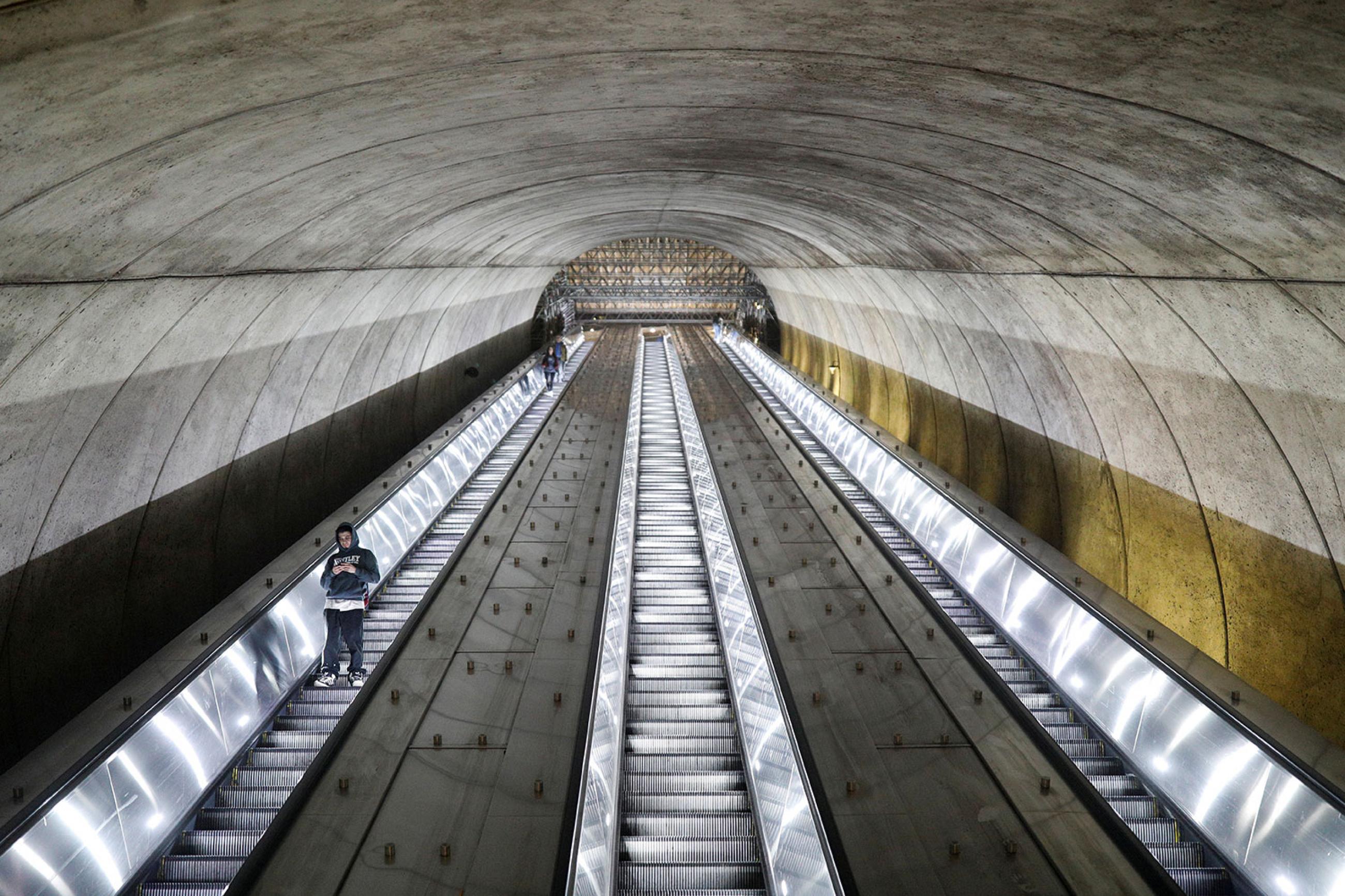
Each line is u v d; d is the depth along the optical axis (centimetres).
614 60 556
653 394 2578
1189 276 711
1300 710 764
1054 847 545
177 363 811
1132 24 415
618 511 1222
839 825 567
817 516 1296
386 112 599
